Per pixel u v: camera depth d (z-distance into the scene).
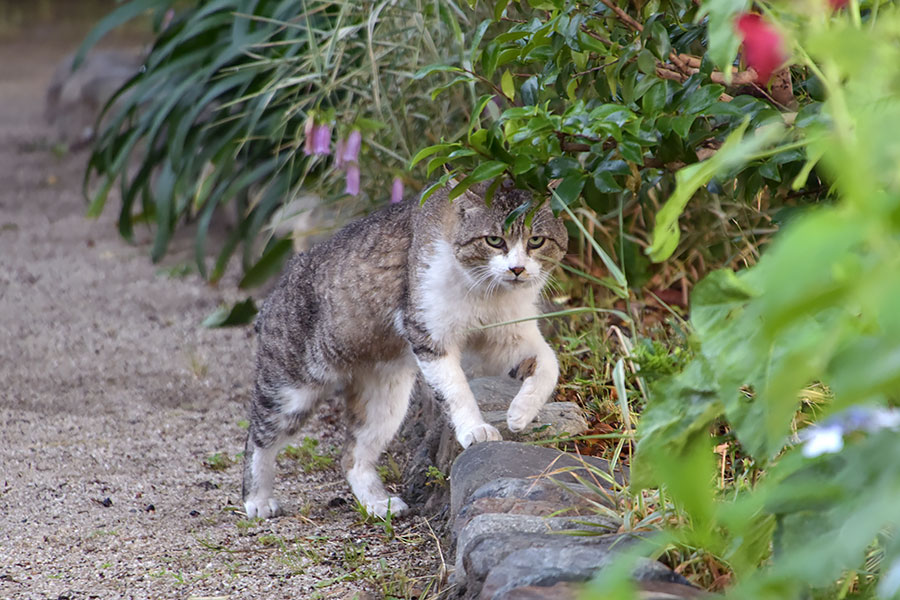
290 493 5.53
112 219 11.38
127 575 4.36
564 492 3.84
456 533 3.87
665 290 6.55
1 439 6.19
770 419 2.10
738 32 2.66
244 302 8.12
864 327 2.14
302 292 5.47
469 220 4.94
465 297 4.98
